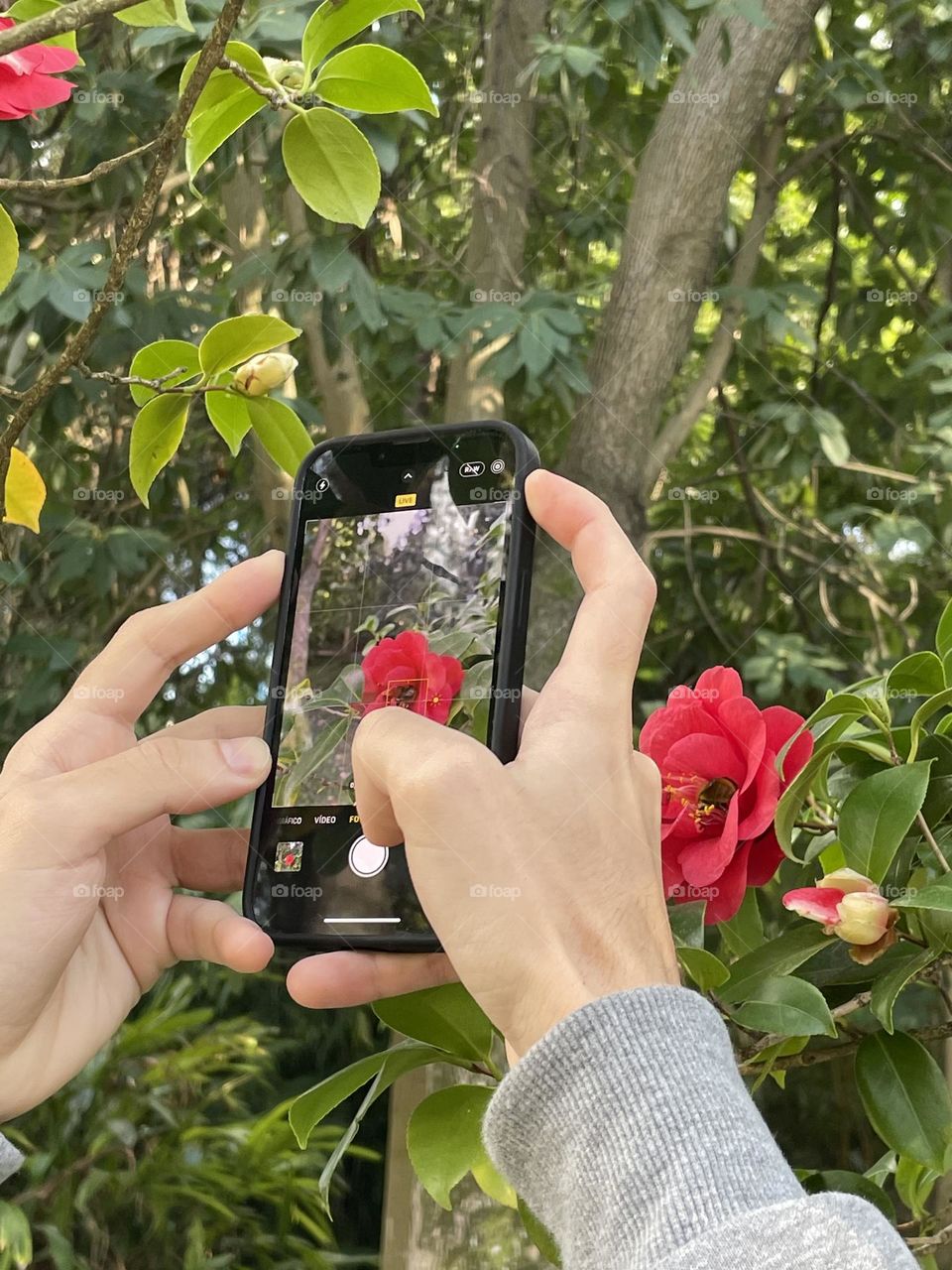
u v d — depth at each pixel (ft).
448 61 7.92
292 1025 10.89
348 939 2.14
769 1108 9.59
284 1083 11.02
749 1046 2.36
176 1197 8.75
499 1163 1.41
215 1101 10.53
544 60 6.35
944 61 8.01
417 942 2.10
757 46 6.72
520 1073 1.38
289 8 5.23
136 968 2.29
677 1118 1.29
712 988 2.12
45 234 7.33
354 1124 2.16
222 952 2.22
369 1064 2.11
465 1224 5.68
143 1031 8.23
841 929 2.04
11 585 7.58
